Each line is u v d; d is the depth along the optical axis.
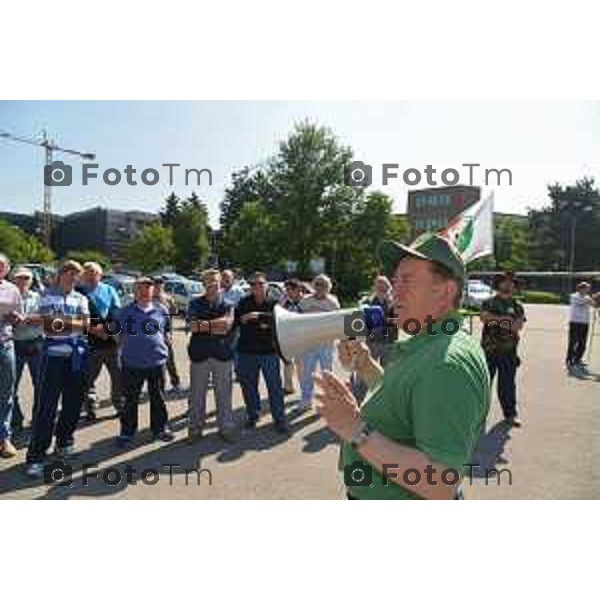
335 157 37.44
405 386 2.00
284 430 7.13
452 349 1.95
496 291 7.77
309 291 9.60
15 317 5.78
